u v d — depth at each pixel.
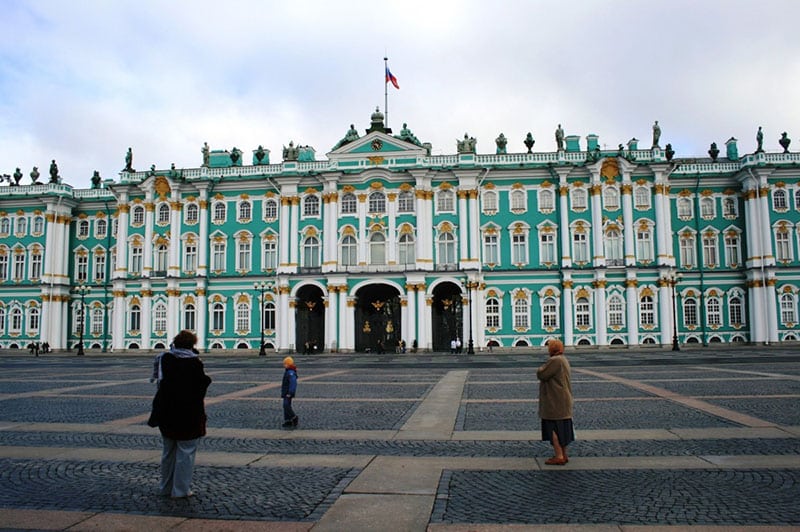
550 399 14.30
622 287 76.69
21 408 23.64
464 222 78.31
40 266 86.81
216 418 21.16
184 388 11.95
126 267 83.38
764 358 49.06
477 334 76.94
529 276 78.00
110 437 17.81
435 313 80.44
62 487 12.70
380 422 20.20
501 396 26.58
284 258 79.88
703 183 80.06
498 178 79.69
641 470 13.60
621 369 40.12
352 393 28.28
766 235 76.69
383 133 80.75
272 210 82.19
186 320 81.75
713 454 15.01
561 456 14.18
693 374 35.12
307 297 82.19
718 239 79.31
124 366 50.62
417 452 15.72
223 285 81.69
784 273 77.06
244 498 11.89
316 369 45.66
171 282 81.12
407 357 66.12
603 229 77.31
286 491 12.34
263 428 19.23
